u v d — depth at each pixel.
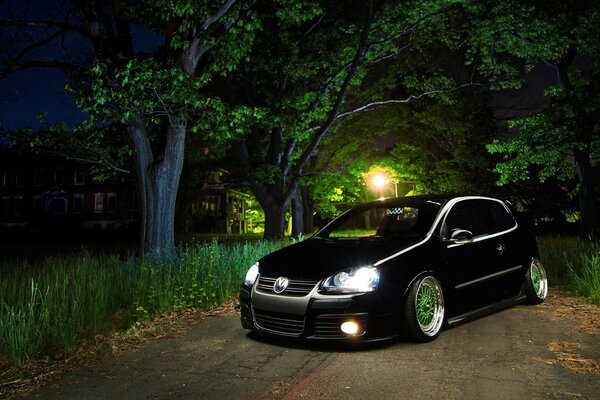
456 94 27.09
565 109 20.25
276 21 17.41
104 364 4.82
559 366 4.23
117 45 12.13
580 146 20.06
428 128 35.34
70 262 9.77
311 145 20.00
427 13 18.17
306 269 5.05
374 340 4.73
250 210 58.03
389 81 22.92
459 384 3.84
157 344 5.49
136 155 12.04
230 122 10.83
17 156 53.75
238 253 10.15
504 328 5.66
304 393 3.78
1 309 5.90
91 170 14.73
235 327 6.16
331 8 19.22
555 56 21.03
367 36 18.22
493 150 22.70
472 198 6.65
